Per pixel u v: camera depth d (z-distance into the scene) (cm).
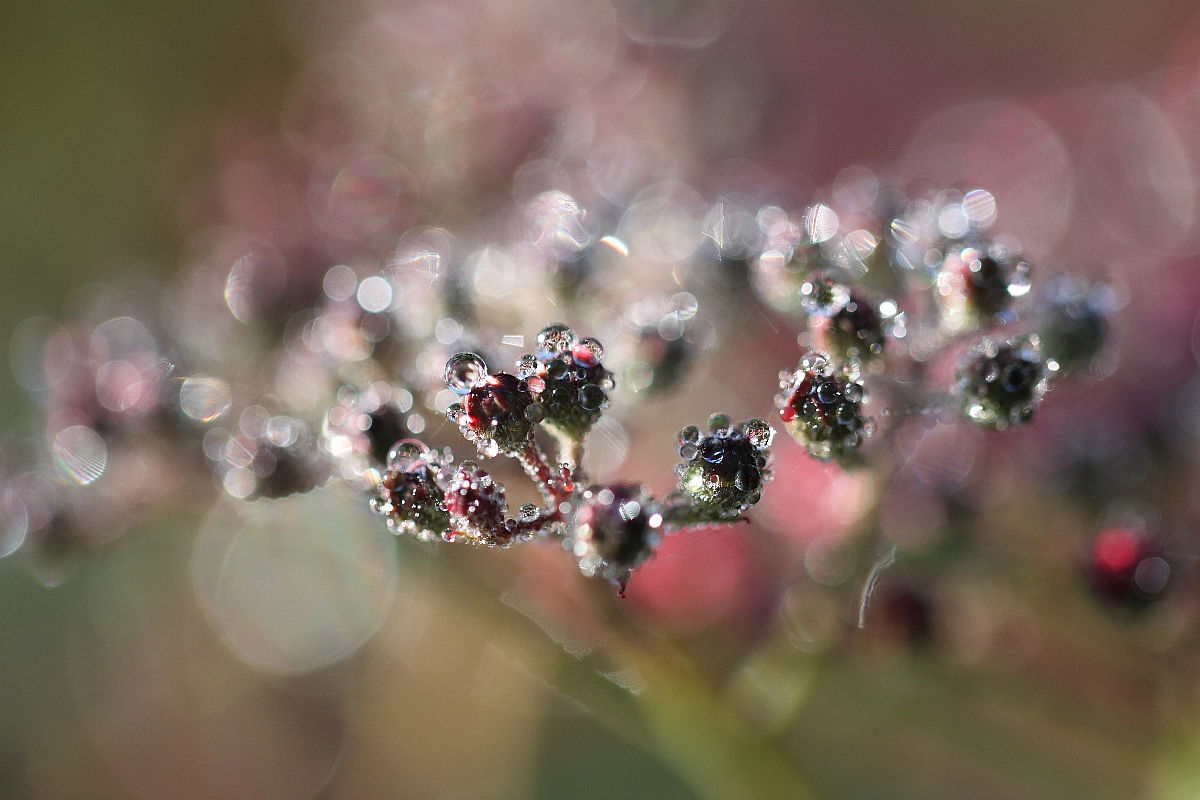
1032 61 31
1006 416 16
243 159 25
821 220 17
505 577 17
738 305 17
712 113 22
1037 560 18
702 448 15
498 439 15
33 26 27
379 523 18
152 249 26
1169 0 31
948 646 18
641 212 18
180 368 18
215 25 28
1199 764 17
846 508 17
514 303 17
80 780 22
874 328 16
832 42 31
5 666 23
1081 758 18
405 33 24
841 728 19
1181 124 29
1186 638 18
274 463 17
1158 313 20
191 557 22
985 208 18
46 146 27
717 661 18
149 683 23
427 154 21
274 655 22
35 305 25
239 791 22
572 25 23
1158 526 17
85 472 18
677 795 20
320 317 18
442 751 22
